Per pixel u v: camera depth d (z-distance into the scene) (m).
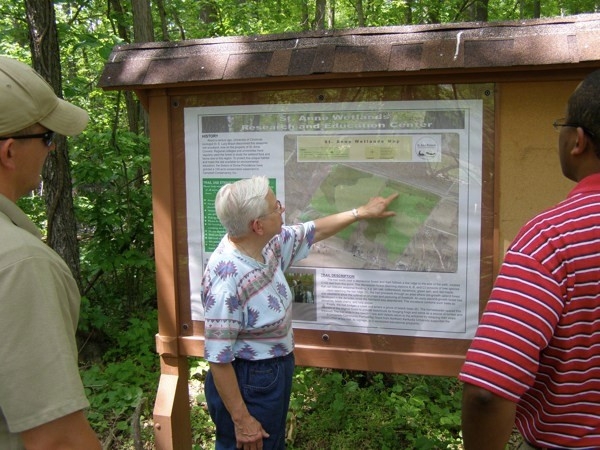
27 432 1.17
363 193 2.35
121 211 4.70
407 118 2.27
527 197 2.19
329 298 2.44
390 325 2.38
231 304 2.06
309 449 3.15
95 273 5.33
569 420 1.25
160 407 2.55
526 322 1.16
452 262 2.29
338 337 2.44
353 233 2.38
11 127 1.27
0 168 1.29
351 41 2.25
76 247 4.37
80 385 1.22
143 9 5.93
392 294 2.37
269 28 9.20
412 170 2.29
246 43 2.39
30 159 1.34
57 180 4.23
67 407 1.17
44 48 4.05
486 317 1.22
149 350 4.36
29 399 1.15
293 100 2.38
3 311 1.13
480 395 1.18
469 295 2.29
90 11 6.74
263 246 2.14
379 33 2.25
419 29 2.21
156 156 2.51
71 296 1.34
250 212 2.04
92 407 3.55
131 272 5.06
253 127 2.43
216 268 2.10
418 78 2.21
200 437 3.21
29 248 1.20
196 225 2.54
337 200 2.38
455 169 2.25
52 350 1.18
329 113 2.35
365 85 2.26
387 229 2.35
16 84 1.29
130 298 5.04
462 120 2.22
